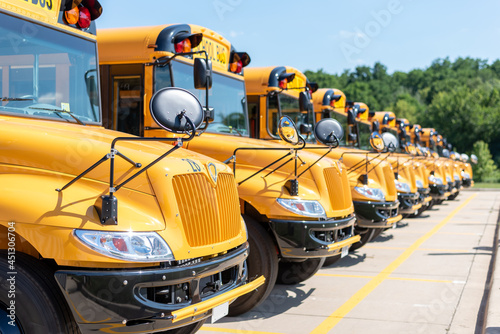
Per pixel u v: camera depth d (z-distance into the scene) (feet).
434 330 17.34
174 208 11.77
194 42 19.67
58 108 14.34
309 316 18.72
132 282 10.83
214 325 17.66
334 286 23.18
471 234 39.86
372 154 33.22
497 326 15.79
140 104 18.99
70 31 14.98
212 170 13.11
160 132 18.57
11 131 11.65
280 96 27.94
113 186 11.18
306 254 18.71
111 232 10.90
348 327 17.57
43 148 11.48
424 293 22.09
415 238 37.73
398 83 321.32
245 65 23.89
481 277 25.14
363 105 44.24
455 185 73.15
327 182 20.34
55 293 10.88
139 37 19.11
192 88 19.79
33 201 10.81
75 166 11.43
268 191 18.83
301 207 18.80
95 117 15.42
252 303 18.28
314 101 36.32
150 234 11.29
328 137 21.49
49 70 14.16
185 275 11.60
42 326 10.66
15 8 13.37
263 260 18.12
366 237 30.09
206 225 12.62
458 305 20.31
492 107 175.94
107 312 10.71
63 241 10.57
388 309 19.69
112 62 19.29
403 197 37.52
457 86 282.97
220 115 21.74
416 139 69.36
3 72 12.94
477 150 138.62
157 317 11.16
